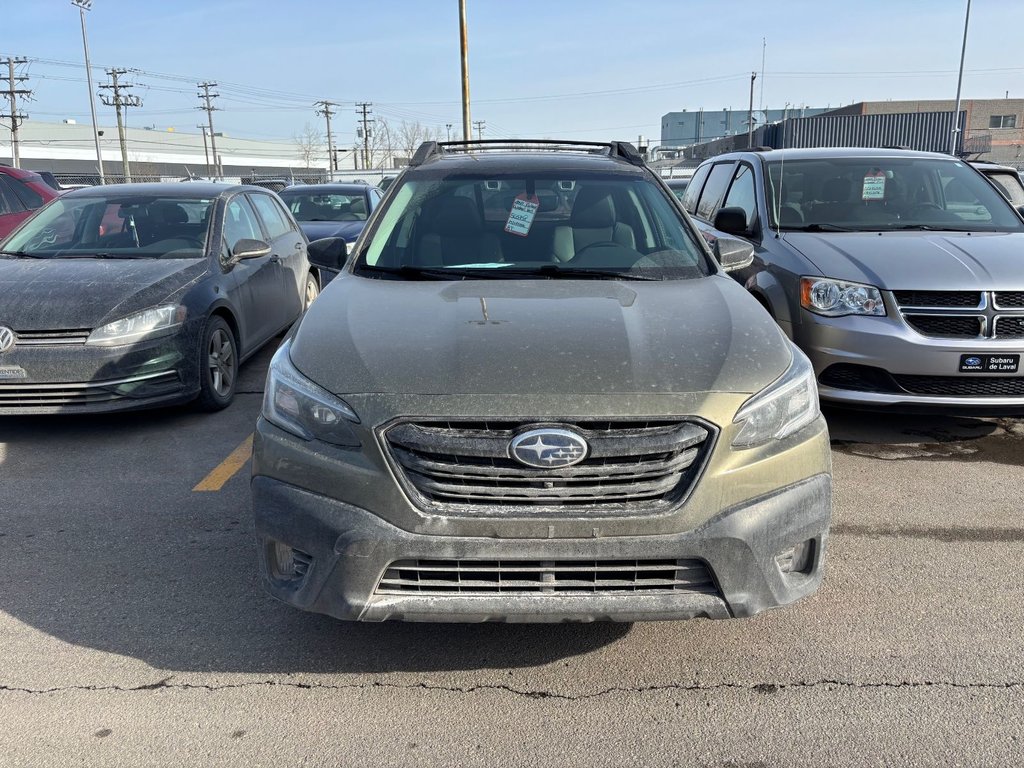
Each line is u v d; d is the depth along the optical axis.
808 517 2.60
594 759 2.42
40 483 4.53
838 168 6.19
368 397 2.50
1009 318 4.52
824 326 4.73
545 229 3.90
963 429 5.31
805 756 2.41
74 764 2.40
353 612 2.48
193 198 6.57
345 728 2.56
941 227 5.60
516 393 2.47
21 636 3.06
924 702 2.64
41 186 10.20
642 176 4.32
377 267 3.70
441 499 2.45
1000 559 3.59
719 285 3.40
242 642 3.02
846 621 3.12
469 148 5.02
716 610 2.49
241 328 6.18
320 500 2.51
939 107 65.69
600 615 2.46
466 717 2.60
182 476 4.62
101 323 5.00
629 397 2.47
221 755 2.44
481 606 2.45
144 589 3.39
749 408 2.52
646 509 2.43
